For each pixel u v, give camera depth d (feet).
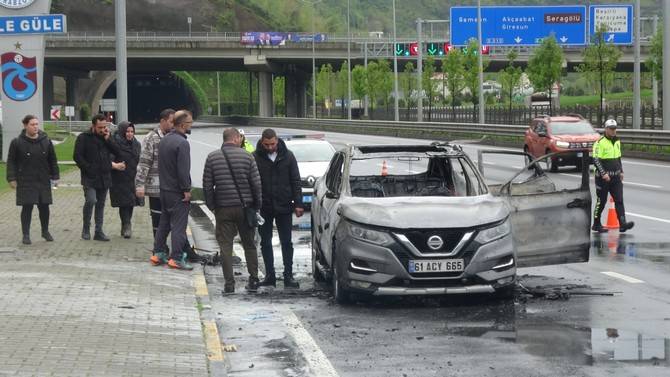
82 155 71.67
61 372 32.96
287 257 55.67
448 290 47.24
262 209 54.95
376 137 321.52
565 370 35.47
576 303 48.73
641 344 39.47
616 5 317.01
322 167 105.60
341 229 49.37
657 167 156.25
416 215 48.06
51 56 473.26
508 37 324.19
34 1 166.81
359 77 483.51
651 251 67.21
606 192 78.28
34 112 170.09
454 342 40.52
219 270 62.80
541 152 160.56
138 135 364.58
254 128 442.09
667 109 175.94
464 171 55.21
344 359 37.99
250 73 595.06
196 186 142.82
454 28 326.03
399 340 41.16
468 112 390.21
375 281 47.57
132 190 73.51
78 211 96.22
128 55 472.85
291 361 37.81
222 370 34.96
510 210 53.31
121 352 36.50
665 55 174.40
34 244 69.51
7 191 120.78
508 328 43.09
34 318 41.98
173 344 38.55
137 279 54.39
